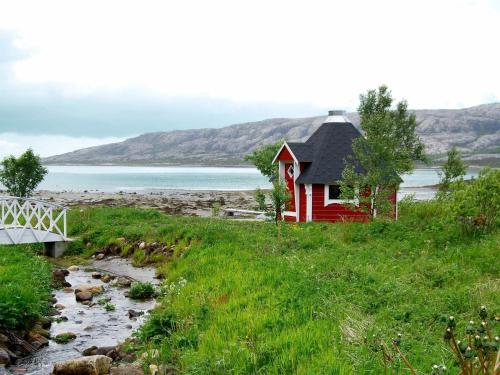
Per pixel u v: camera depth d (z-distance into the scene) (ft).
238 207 168.35
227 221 94.99
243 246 66.33
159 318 40.86
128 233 82.43
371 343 28.19
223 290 46.44
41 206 80.18
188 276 57.00
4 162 122.62
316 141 98.99
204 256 62.80
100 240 82.53
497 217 62.80
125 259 76.43
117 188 353.72
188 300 45.68
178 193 271.28
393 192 86.12
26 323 42.52
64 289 59.72
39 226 79.51
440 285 42.52
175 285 52.31
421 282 43.09
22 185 123.03
